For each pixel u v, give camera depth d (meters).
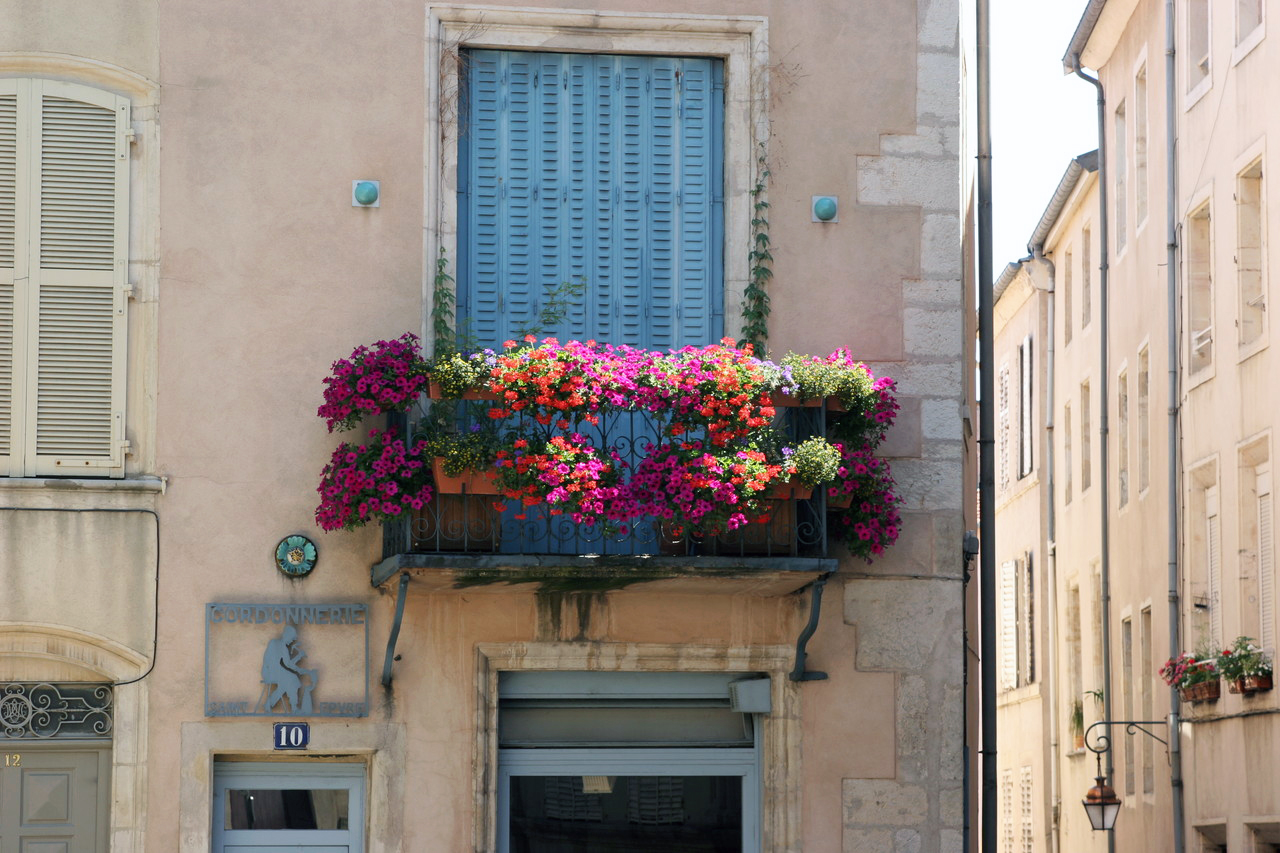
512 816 10.95
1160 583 20.27
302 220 11.04
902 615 11.09
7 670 10.62
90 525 10.63
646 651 10.91
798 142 11.41
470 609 10.84
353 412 10.47
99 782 10.63
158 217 10.96
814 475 10.22
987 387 12.12
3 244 10.86
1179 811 18.95
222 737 10.59
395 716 10.72
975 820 13.70
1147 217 21.17
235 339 10.91
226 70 11.11
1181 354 19.17
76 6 11.05
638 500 10.11
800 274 11.31
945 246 11.41
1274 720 15.94
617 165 11.44
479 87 11.41
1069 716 25.06
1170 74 19.67
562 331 11.25
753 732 11.16
